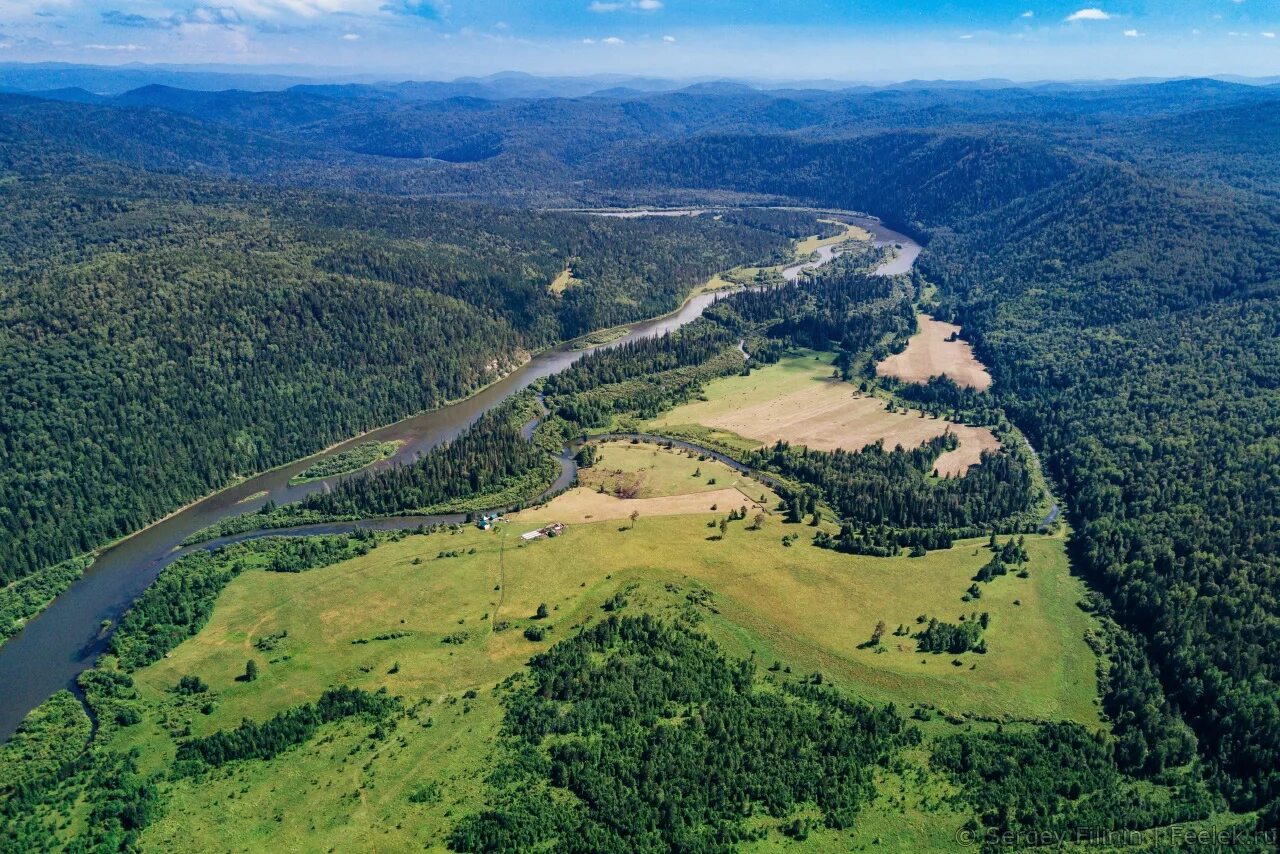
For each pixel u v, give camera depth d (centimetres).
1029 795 16425
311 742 18312
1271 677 18712
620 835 15662
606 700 19000
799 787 16712
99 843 15775
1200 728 18275
